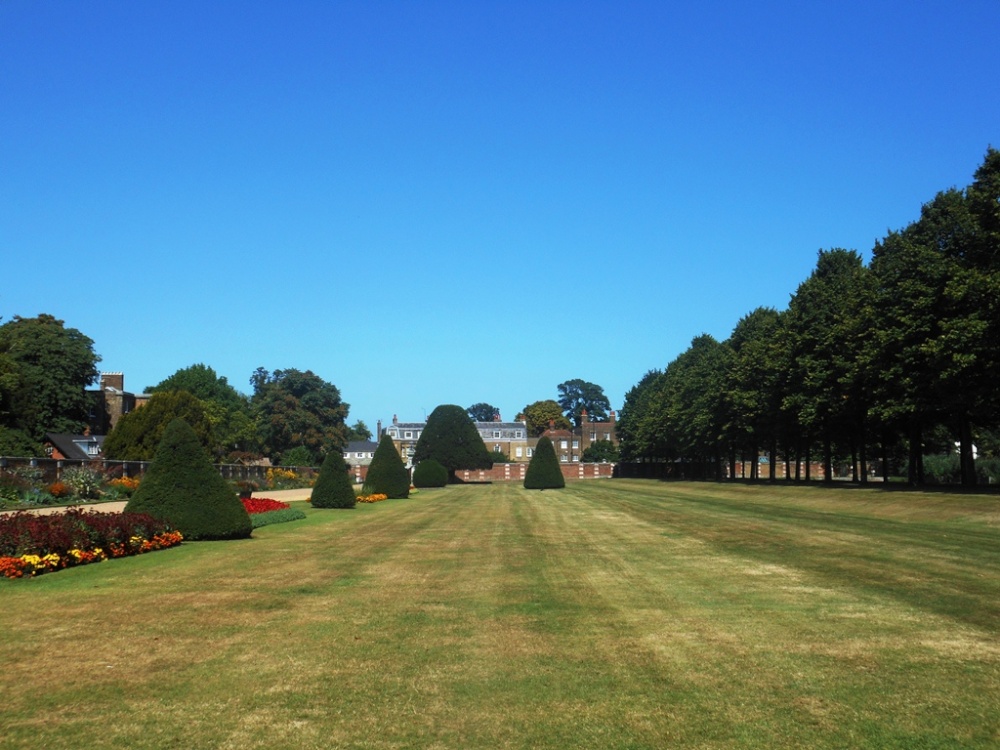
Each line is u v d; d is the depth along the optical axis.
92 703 7.36
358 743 6.45
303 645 9.45
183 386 92.44
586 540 21.59
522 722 6.89
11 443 53.88
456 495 54.34
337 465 37.97
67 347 69.25
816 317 47.69
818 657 8.83
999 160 35.28
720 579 14.27
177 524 20.73
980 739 6.44
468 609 11.57
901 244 39.47
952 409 37.28
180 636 9.87
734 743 6.40
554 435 144.88
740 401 56.84
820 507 36.69
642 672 8.32
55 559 15.20
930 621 10.56
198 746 6.38
